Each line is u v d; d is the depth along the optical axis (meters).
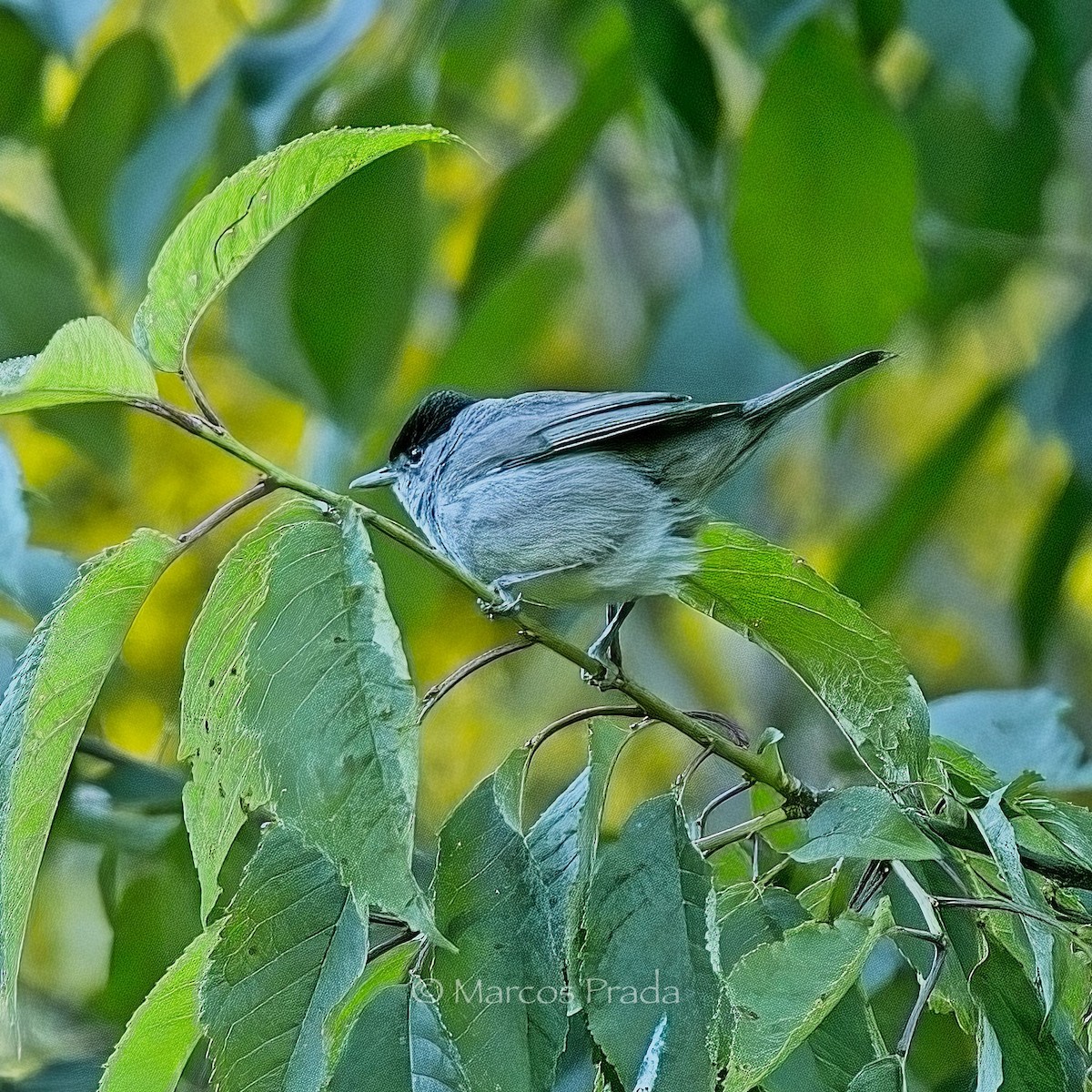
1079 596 14.19
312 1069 5.05
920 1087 7.48
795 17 8.83
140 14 12.17
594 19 11.12
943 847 5.98
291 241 10.32
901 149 9.05
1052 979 5.32
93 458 10.59
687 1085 5.13
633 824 5.55
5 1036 10.41
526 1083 5.18
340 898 5.21
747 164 9.17
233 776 4.90
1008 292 14.55
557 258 12.03
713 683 14.51
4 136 11.34
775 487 14.95
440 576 10.46
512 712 13.87
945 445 10.82
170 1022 5.43
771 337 9.37
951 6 9.75
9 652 8.67
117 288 11.26
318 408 10.62
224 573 5.15
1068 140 12.69
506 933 5.35
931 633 14.48
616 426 9.07
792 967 5.06
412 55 9.75
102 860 9.31
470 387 11.95
